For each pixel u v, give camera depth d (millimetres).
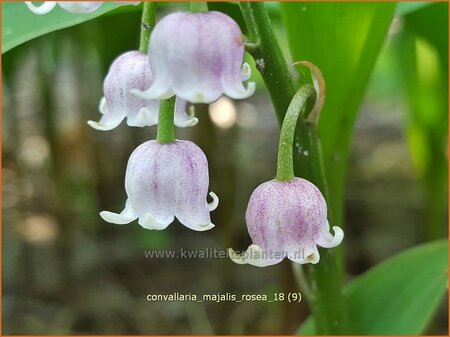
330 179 53
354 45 51
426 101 85
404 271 57
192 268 93
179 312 88
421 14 72
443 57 76
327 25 50
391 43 97
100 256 95
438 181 84
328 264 48
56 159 91
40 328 85
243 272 94
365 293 57
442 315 85
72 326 86
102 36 74
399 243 98
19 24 46
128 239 96
